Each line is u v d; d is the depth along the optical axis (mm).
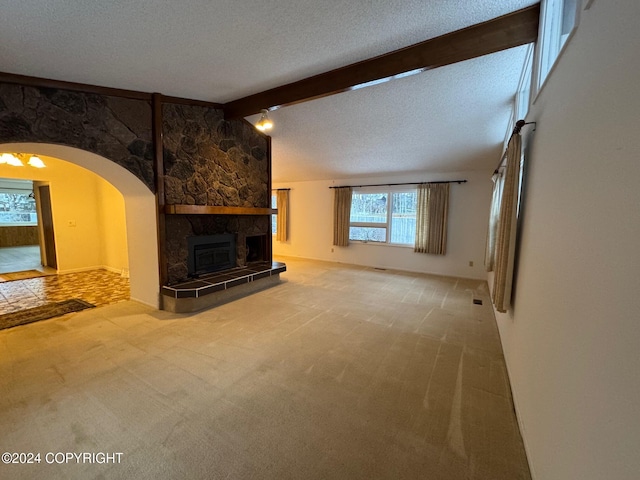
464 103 3480
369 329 3271
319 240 7902
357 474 1469
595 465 867
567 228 1274
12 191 9109
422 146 4848
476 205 5777
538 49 2037
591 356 957
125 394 2064
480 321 3541
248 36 2252
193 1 1809
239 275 4414
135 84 3139
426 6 1995
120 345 2781
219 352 2686
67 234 5727
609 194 913
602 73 1007
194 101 3908
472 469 1506
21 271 5812
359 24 2162
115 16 1911
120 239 5664
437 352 2754
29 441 1636
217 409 1929
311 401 2025
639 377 681
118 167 3326
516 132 2199
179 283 3889
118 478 1424
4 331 3051
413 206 6531
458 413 1927
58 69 2611
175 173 3803
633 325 725
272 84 3332
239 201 4805
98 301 4066
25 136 2682
